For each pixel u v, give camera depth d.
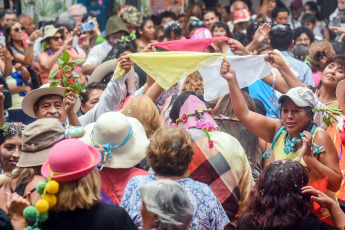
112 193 4.00
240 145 4.30
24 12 11.23
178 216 3.11
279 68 5.04
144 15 11.88
